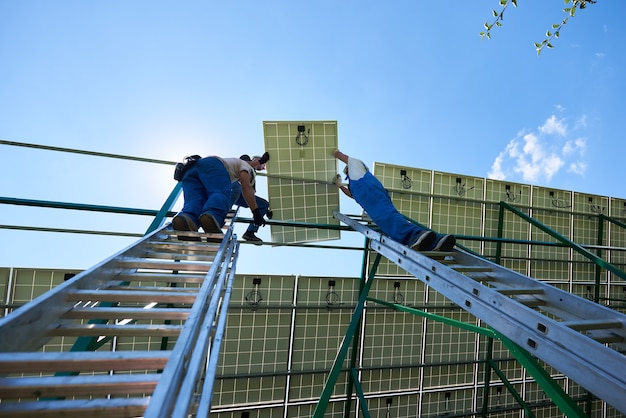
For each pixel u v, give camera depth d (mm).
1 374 1038
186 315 1663
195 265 2287
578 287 8625
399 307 5801
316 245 6176
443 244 3506
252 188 4105
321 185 6277
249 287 6469
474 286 2443
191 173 3574
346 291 6984
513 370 8078
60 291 1442
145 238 2498
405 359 7281
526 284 2758
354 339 6668
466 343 7723
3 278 5215
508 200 7977
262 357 6508
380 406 7148
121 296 1653
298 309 6711
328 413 6875
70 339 5395
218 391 6277
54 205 4297
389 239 3980
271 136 5953
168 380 894
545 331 1823
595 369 1508
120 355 1146
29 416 977
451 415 7520
